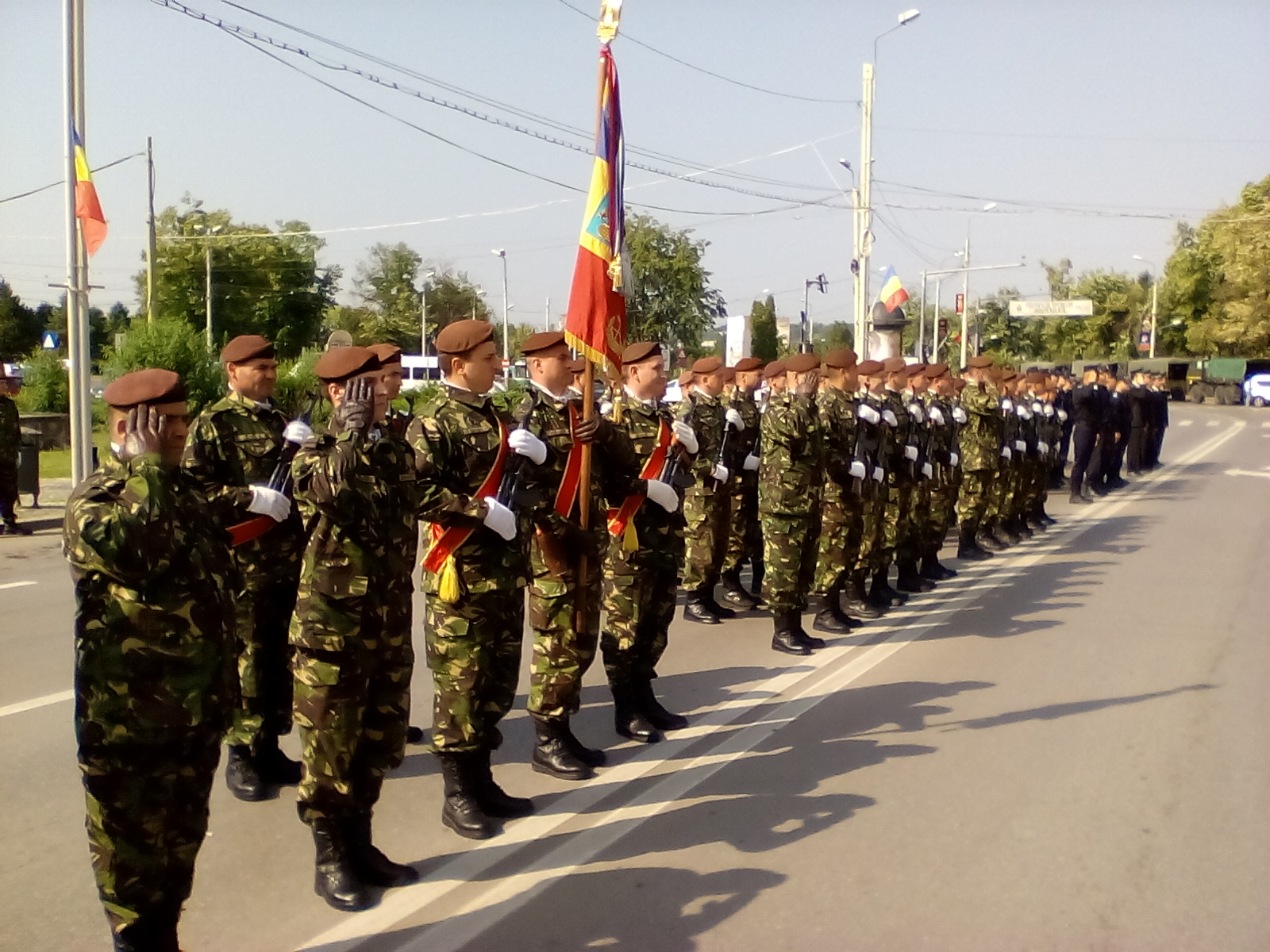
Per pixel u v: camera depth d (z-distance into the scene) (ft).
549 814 14.30
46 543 36.60
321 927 11.33
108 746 8.98
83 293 40.40
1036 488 39.70
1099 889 12.01
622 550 16.92
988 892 11.95
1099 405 49.08
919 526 29.01
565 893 12.03
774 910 11.59
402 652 12.06
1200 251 184.55
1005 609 26.61
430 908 11.74
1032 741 16.83
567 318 15.90
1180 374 176.55
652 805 14.52
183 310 147.95
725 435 24.71
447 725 13.51
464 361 13.71
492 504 13.10
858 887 12.09
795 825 13.78
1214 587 29.22
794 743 16.92
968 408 34.01
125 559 8.71
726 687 20.13
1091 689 19.62
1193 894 11.88
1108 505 47.70
